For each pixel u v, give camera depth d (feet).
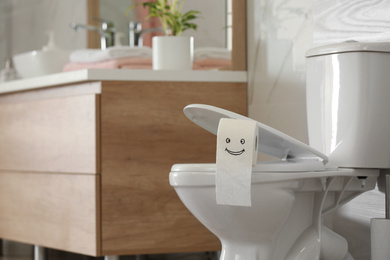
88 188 8.48
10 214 10.12
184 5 10.41
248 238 6.04
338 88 6.56
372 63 6.44
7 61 13.06
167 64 9.08
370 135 6.47
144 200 8.59
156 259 10.27
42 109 9.39
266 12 8.92
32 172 9.63
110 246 8.43
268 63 8.86
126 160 8.52
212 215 5.90
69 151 8.85
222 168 5.57
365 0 7.00
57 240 9.09
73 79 8.67
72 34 13.43
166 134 8.73
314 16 7.85
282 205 5.90
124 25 12.12
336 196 6.69
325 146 6.68
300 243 6.33
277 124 8.65
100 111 8.43
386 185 6.26
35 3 14.82
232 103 9.20
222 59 9.70
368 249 6.95
